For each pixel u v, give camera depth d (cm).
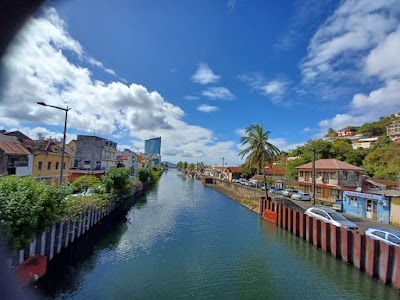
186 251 1969
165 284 1414
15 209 1107
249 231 2702
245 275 1573
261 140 3950
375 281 1512
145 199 4766
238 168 10031
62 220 1655
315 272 1639
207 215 3522
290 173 6694
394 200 2609
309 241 2258
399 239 1544
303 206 3631
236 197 5678
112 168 3394
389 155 6025
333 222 2158
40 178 3431
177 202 4644
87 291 1291
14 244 1079
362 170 3944
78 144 5688
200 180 12631
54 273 1473
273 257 1909
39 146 3634
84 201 2178
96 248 1959
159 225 2791
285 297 1326
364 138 10431
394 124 10050
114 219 2973
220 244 2195
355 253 1705
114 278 1454
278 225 2942
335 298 1320
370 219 2841
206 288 1391
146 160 13825
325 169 4181
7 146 2950
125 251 1914
